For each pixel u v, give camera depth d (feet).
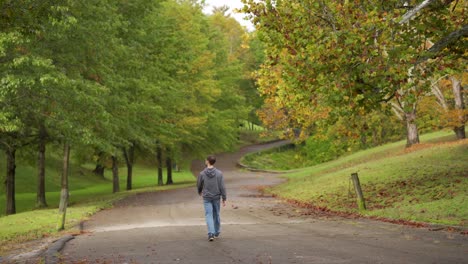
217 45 190.39
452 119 105.60
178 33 125.70
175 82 120.37
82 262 28.48
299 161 226.58
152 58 105.40
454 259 25.36
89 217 62.59
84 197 124.36
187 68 130.93
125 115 91.56
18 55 63.67
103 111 75.31
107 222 56.18
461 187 55.57
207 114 148.15
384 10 49.60
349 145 186.39
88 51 76.95
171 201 83.25
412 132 118.93
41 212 73.46
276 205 69.87
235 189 106.63
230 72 190.49
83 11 72.64
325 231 39.55
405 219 43.86
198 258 28.45
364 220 46.85
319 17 52.19
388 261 25.38
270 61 57.06
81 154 123.75
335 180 88.48
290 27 51.70
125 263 27.53
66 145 82.64
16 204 122.21
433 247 29.35
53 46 72.79
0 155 105.50
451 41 49.83
